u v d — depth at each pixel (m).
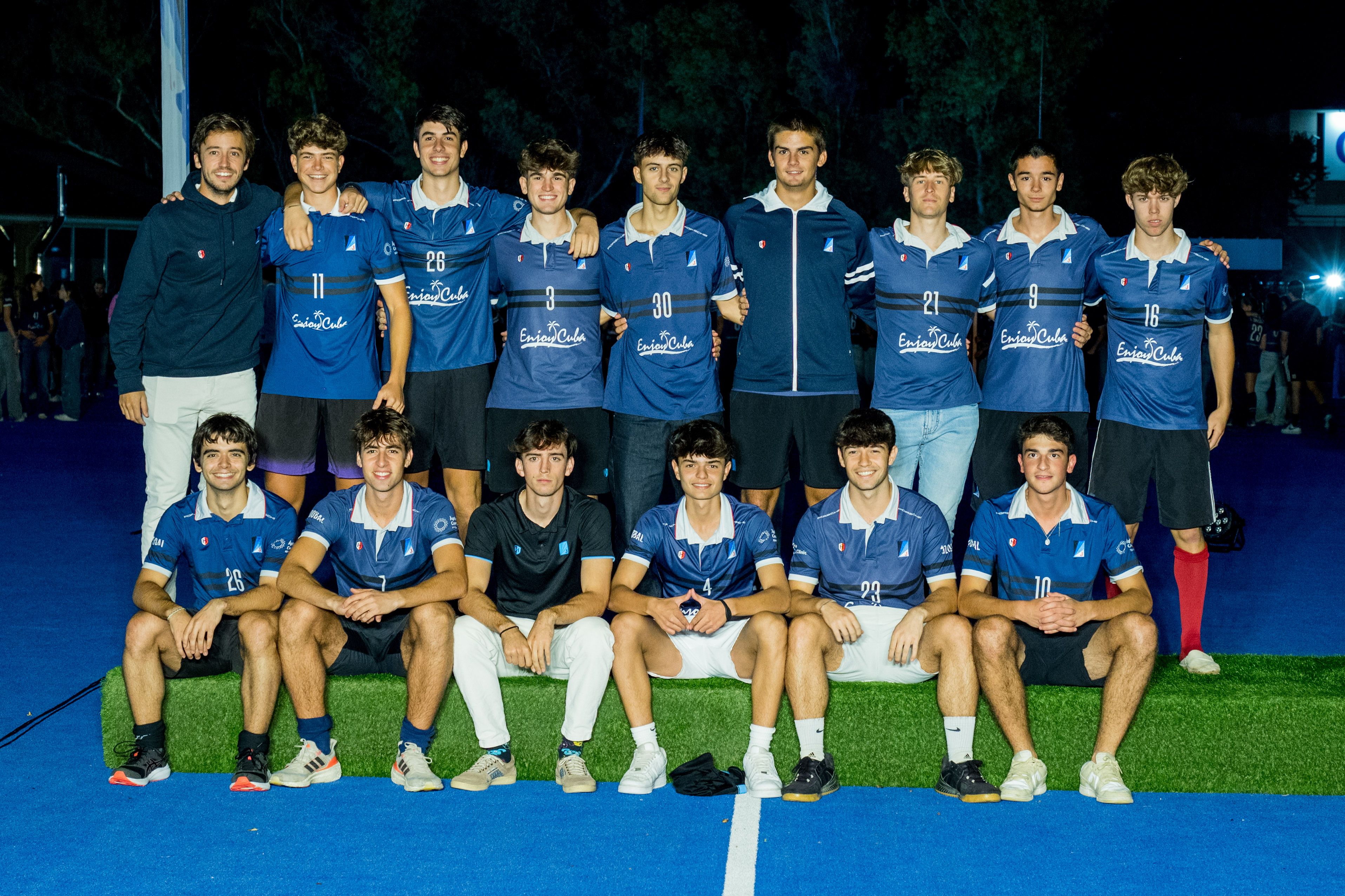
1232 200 28.97
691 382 5.05
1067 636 4.15
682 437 4.29
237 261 4.97
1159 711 4.05
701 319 5.03
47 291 16.17
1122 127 28.52
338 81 29.08
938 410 5.05
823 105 27.12
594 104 30.22
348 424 5.03
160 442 5.05
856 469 4.24
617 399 5.12
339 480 5.08
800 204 5.04
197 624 4.05
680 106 28.03
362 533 4.32
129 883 3.29
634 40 28.69
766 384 5.08
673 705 4.15
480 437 5.25
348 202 4.93
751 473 5.14
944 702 3.99
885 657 4.25
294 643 4.00
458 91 29.84
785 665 4.02
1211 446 4.80
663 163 4.84
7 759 4.22
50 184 17.31
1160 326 4.75
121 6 28.61
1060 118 24.88
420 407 5.21
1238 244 18.56
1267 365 15.58
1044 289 4.94
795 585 4.42
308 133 4.80
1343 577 7.32
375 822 3.75
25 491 10.05
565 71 29.83
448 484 5.38
